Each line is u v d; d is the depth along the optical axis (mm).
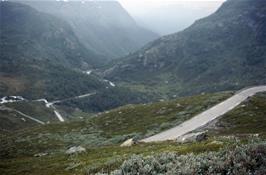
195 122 90250
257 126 73125
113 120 128500
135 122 117250
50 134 124375
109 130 114812
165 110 123500
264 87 148000
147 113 127000
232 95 126625
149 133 88250
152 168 14211
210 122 81500
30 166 54688
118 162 30062
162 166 14211
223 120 80812
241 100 112688
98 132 114812
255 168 11656
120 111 141250
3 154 104938
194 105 118500
